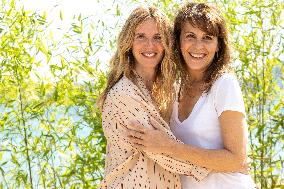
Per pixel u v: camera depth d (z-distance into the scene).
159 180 3.16
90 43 4.74
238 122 3.08
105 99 3.31
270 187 5.02
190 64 3.27
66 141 5.04
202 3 3.28
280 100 4.95
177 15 3.34
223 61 3.28
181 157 3.07
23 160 4.89
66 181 4.85
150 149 3.08
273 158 5.02
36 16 4.73
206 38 3.26
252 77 4.96
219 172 3.13
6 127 4.85
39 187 4.91
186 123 3.22
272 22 4.91
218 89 3.14
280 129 5.01
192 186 3.17
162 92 3.31
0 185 4.85
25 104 4.84
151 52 3.24
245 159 3.12
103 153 4.81
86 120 4.75
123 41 3.25
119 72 3.28
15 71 4.75
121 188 3.14
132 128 3.14
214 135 3.16
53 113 4.88
